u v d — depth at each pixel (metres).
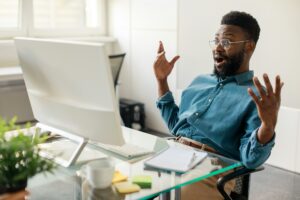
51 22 4.42
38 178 1.44
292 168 3.21
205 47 3.67
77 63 1.29
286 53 3.16
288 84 3.19
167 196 1.48
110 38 4.69
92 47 1.21
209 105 1.86
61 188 1.37
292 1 3.04
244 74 1.85
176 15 3.89
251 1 3.30
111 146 1.66
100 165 1.33
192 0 3.73
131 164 1.49
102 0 4.75
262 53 3.32
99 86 1.27
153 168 1.44
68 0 4.52
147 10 4.21
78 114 1.39
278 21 3.16
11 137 1.13
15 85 3.80
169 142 1.77
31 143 1.11
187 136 1.91
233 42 1.81
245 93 1.76
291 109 3.13
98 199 1.26
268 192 2.85
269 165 3.35
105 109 1.30
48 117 1.57
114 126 1.32
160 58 1.99
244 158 1.53
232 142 1.75
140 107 4.41
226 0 3.46
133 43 4.48
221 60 1.86
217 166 1.48
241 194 1.69
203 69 3.72
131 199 1.23
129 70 4.60
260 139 1.44
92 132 1.41
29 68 1.52
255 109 1.67
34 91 1.58
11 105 3.87
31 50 1.45
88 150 1.64
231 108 1.77
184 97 2.06
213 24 3.58
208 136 1.80
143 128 4.47
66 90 1.40
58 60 1.35
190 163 1.47
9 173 1.09
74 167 1.48
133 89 4.59
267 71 3.31
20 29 4.12
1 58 3.89
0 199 1.10
